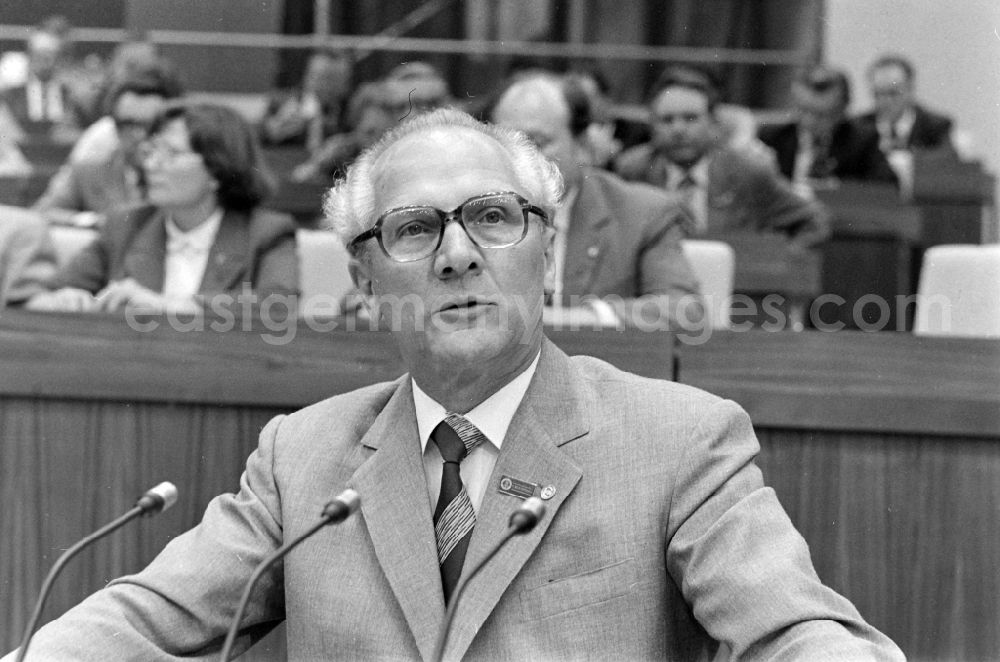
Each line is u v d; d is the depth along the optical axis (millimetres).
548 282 1530
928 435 1927
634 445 1396
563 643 1319
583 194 2807
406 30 6512
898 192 4633
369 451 1477
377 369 2047
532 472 1390
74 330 2088
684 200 3775
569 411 1432
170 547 1509
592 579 1340
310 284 3068
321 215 4375
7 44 5734
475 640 1329
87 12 5973
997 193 4680
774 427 1965
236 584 1456
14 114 5430
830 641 1189
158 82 3643
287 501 1471
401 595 1356
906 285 4336
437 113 1534
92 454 2074
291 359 2062
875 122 5000
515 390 1454
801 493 1951
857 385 1948
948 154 4895
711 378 1997
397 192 1421
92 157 3973
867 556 1930
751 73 6090
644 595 1339
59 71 5566
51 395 2078
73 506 2066
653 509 1362
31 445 2082
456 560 1387
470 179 1407
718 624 1281
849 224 4375
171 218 2912
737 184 4000
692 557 1327
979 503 1909
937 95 4969
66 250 3205
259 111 5734
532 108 2807
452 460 1437
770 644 1240
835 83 5020
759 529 1322
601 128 3746
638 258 2758
